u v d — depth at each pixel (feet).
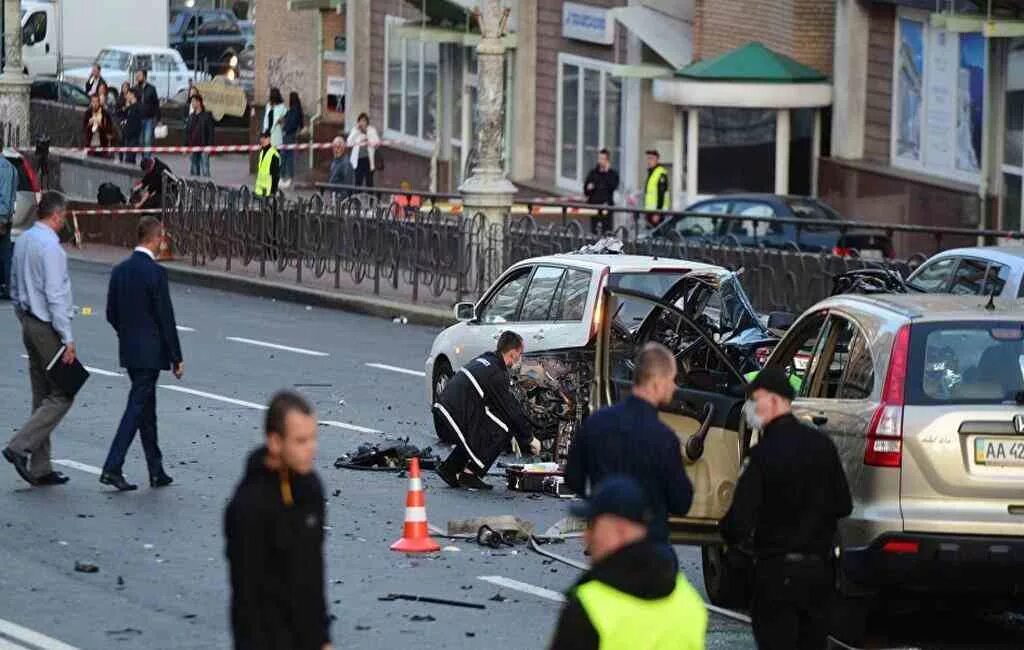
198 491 120.37
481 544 107.45
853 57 277.23
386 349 195.00
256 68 416.67
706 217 219.41
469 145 348.18
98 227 295.28
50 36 453.17
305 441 57.93
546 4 329.31
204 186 265.95
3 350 186.29
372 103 385.29
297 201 250.37
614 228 263.90
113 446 119.75
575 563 102.37
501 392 123.54
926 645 87.30
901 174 266.57
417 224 230.68
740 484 73.10
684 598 48.44
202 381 169.58
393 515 115.14
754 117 284.20
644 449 73.10
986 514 81.00
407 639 86.38
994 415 81.35
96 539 106.52
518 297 141.59
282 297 239.50
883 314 85.97
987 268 150.30
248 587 58.08
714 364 113.19
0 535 107.24
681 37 300.20
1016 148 242.78
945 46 258.78
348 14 384.68
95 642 85.15
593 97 317.22
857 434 82.94
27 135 352.90
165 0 466.70
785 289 200.34
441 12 334.65
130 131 375.25
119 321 119.75
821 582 73.36
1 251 224.12
